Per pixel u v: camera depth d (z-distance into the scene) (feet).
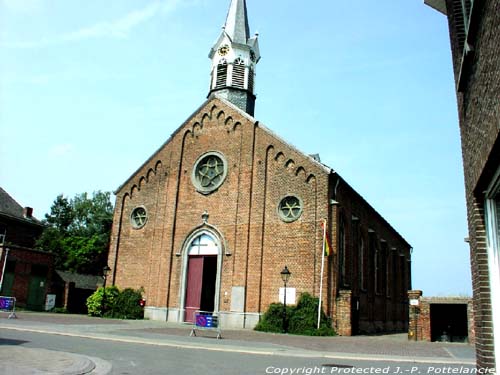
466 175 26.50
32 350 40.09
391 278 136.05
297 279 85.35
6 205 155.12
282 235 89.20
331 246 85.05
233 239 94.32
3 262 109.81
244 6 124.06
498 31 16.72
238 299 89.81
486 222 23.89
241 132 100.37
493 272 23.11
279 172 93.09
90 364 34.94
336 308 82.84
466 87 24.72
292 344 60.54
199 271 97.55
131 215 109.50
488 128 19.10
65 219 196.44
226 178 99.09
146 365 37.29
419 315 79.05
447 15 30.07
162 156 109.29
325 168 87.86
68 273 143.43
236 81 114.21
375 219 124.06
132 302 101.14
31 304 116.06
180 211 103.14
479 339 24.16
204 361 41.32
